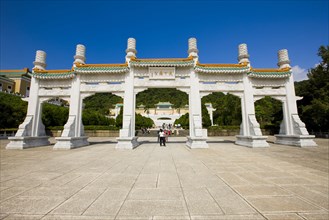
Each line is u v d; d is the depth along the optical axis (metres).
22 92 48.03
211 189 5.29
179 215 3.76
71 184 5.77
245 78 17.28
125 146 14.68
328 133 25.66
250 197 4.71
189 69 17.02
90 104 86.25
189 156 11.16
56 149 14.47
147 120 58.38
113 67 16.52
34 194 4.92
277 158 10.45
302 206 4.19
